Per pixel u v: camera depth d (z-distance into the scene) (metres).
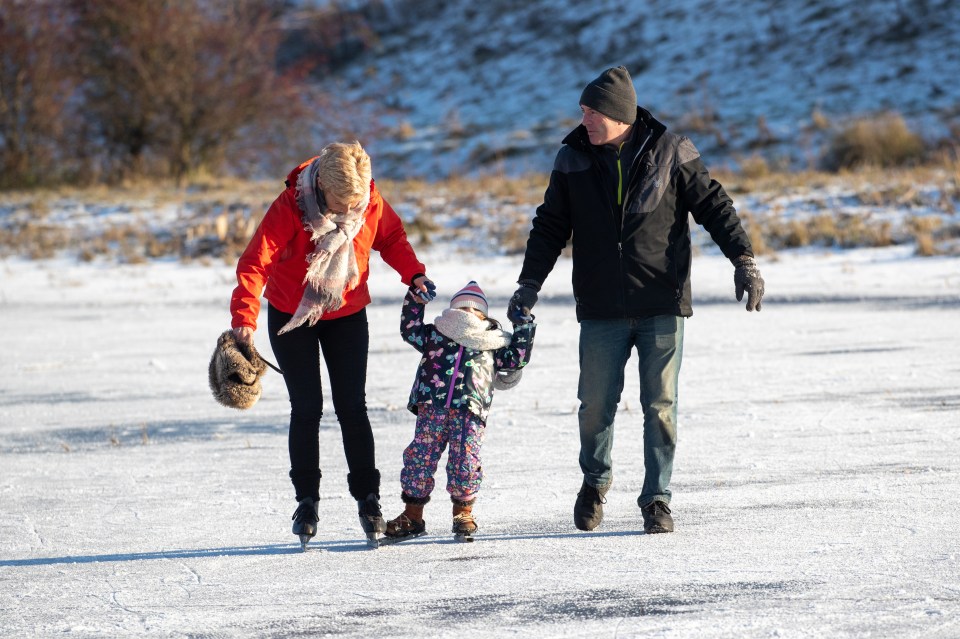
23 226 91.19
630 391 33.34
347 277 18.62
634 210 18.91
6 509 22.67
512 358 19.30
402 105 142.88
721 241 18.91
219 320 54.41
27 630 15.14
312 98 119.81
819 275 59.97
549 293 58.06
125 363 42.72
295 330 19.09
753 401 30.59
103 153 119.38
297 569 17.70
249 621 15.21
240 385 18.53
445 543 19.05
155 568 18.05
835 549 17.33
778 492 21.27
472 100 139.62
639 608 15.01
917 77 110.75
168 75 112.50
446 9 170.25
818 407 29.33
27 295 66.81
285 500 22.61
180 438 29.44
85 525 21.17
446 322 19.09
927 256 62.94
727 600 15.18
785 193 81.31
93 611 15.89
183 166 115.25
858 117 98.31
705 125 108.56
